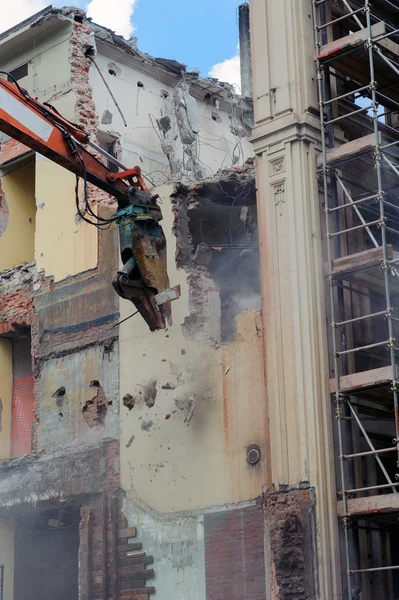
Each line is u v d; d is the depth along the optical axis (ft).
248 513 78.89
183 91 118.62
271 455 76.89
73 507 92.89
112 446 89.92
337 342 77.92
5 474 97.19
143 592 84.28
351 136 86.38
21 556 101.40
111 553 87.20
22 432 103.55
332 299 77.61
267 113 82.23
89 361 94.48
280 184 80.59
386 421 82.69
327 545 73.05
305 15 83.76
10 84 75.56
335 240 79.97
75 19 106.63
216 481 81.66
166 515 84.38
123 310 92.63
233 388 82.23
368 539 77.92
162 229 87.25
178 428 85.25
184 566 82.23
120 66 114.01
